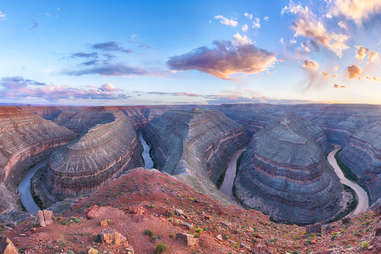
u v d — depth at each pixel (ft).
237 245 56.75
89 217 57.47
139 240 46.93
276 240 64.28
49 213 51.52
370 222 61.77
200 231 58.80
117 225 52.75
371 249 40.27
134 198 89.15
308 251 55.47
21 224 51.98
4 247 32.24
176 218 66.03
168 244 46.80
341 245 52.31
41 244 39.40
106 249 39.78
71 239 42.50
